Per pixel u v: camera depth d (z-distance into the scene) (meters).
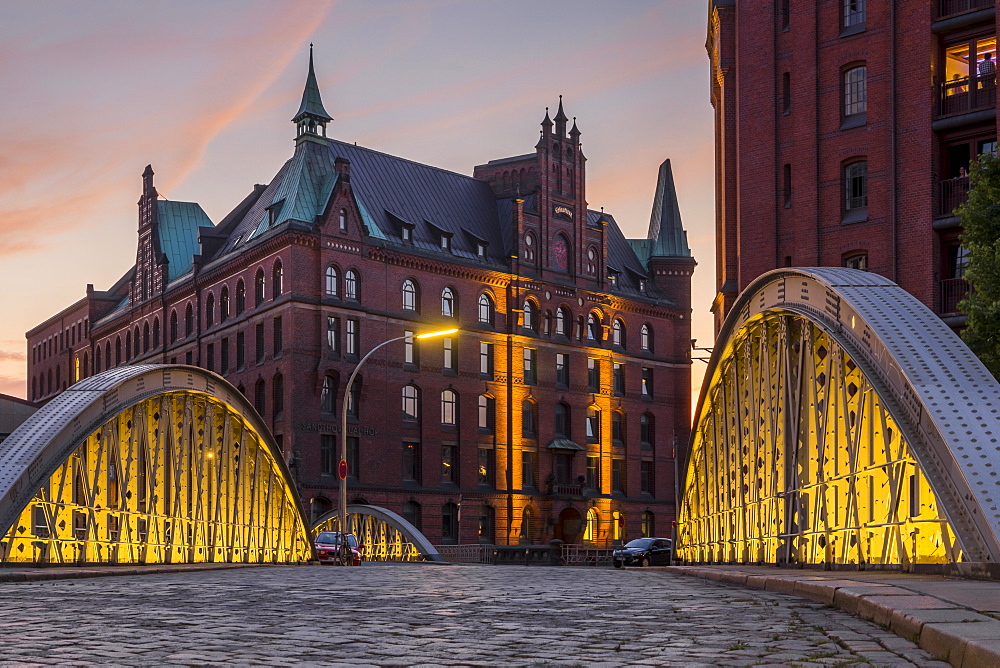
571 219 84.62
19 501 20.19
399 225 74.75
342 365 69.00
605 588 16.94
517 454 78.81
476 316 77.56
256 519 32.41
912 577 14.12
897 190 36.84
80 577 20.16
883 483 16.28
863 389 16.42
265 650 8.70
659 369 90.06
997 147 23.31
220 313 75.38
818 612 11.48
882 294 16.47
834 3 39.38
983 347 21.50
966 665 6.76
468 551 70.56
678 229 93.56
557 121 85.06
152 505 25.39
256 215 75.94
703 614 11.59
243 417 30.69
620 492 86.19
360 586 17.44
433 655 8.38
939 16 36.62
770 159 40.38
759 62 40.97
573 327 83.75
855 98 38.94
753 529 22.55
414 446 73.31
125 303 91.94
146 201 86.31
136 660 8.09
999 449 13.28
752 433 22.44
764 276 20.38
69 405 22.36
